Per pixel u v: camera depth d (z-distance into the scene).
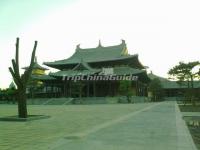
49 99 73.75
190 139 12.23
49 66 88.50
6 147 10.83
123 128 16.17
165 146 10.63
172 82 112.38
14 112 34.66
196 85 85.00
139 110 35.25
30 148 10.56
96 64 83.94
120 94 74.12
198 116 25.00
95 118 23.64
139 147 10.45
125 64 80.62
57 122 20.55
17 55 23.41
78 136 13.24
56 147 10.55
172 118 22.77
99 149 10.10
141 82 90.19
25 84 23.42
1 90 89.19
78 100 70.88
